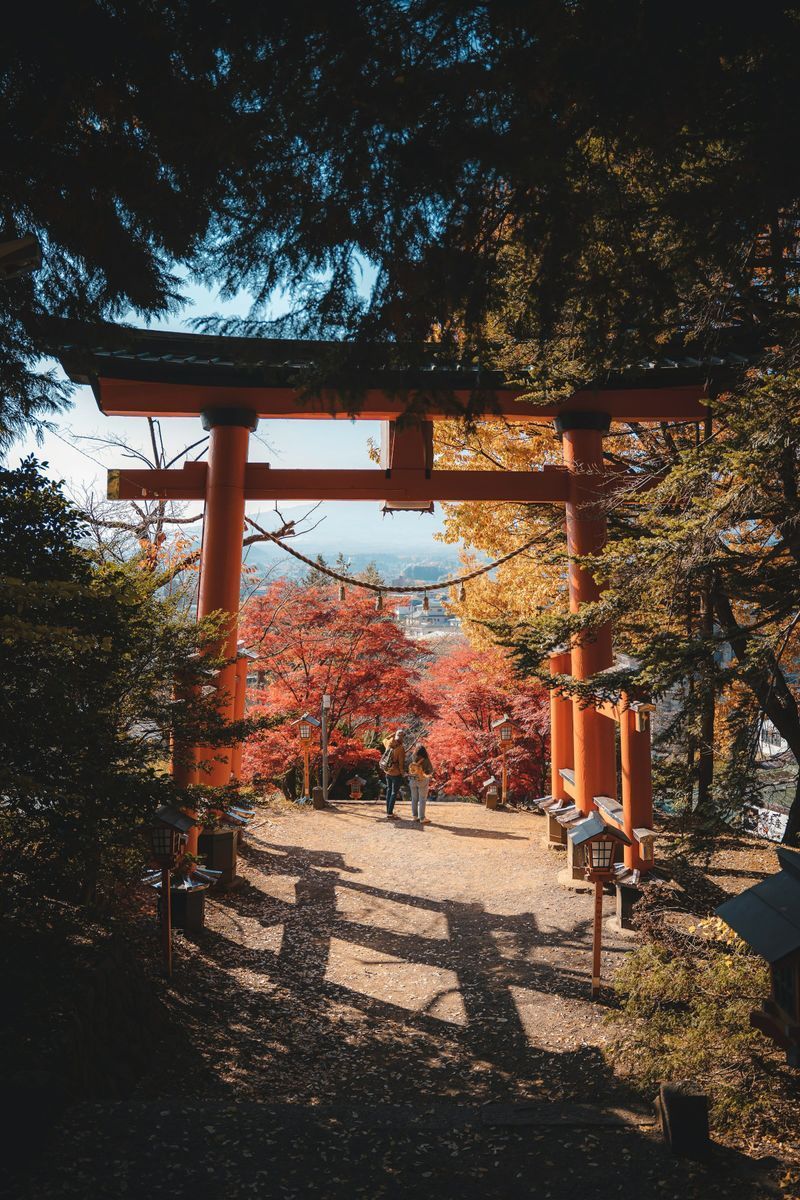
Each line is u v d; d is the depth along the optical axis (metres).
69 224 4.49
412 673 18.88
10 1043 4.84
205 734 7.59
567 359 5.15
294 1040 6.68
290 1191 4.04
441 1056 6.44
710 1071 5.12
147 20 3.21
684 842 6.18
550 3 2.83
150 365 10.46
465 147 3.05
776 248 4.79
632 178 3.86
